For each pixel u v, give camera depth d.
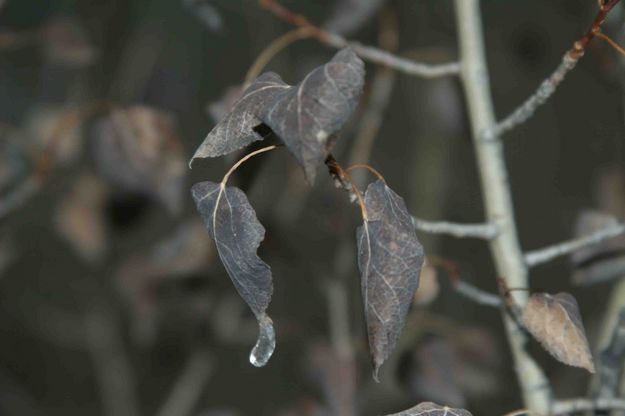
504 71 1.71
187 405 1.55
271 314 1.61
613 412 1.02
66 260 1.71
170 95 1.17
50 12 1.40
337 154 1.25
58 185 1.23
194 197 0.81
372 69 1.18
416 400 1.15
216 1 1.47
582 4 1.28
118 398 1.82
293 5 1.52
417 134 1.58
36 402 2.19
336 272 1.24
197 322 1.36
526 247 2.12
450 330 1.13
